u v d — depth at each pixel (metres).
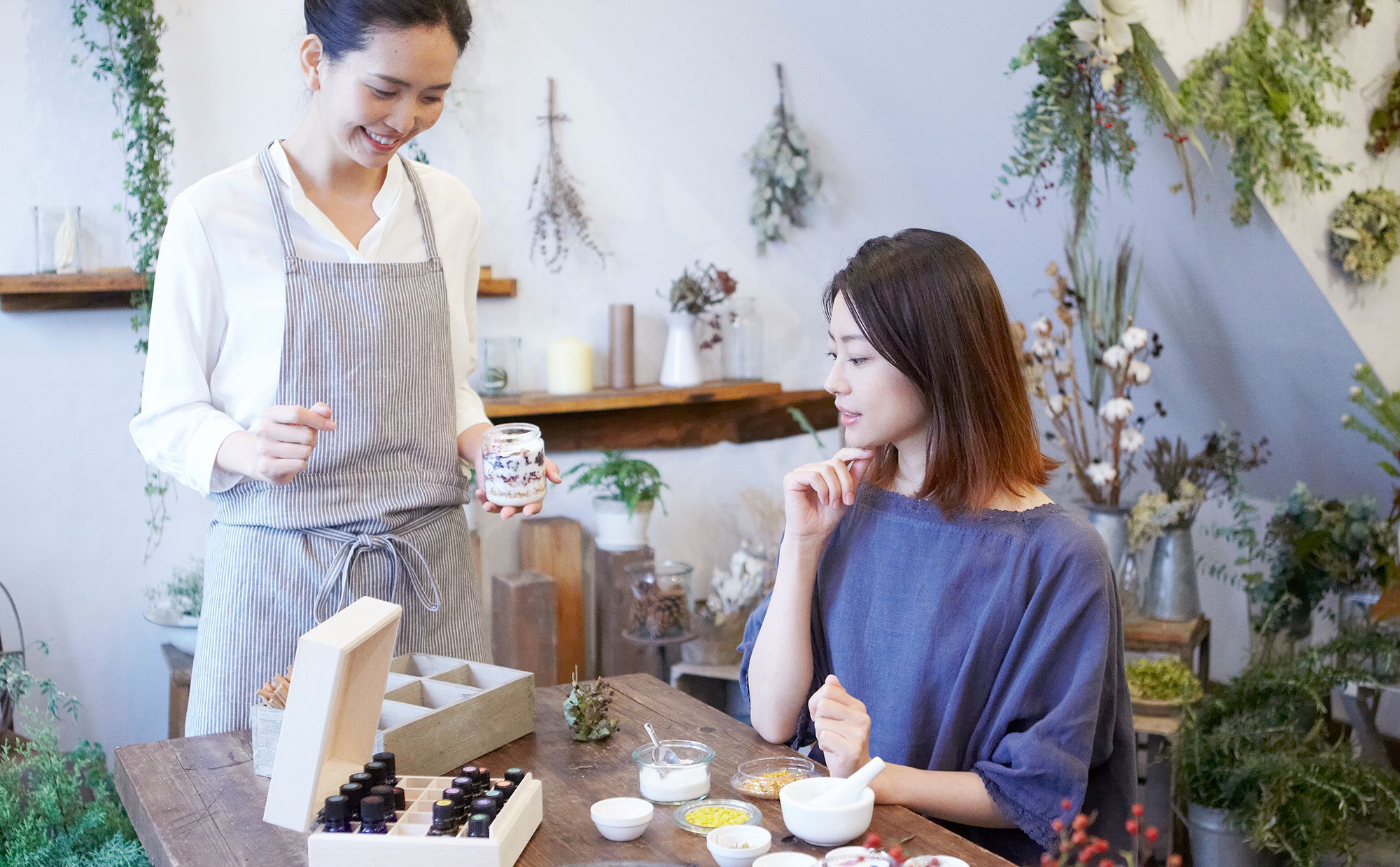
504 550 3.58
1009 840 1.46
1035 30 3.15
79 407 3.05
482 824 1.12
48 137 2.95
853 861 1.09
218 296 1.79
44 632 3.05
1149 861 2.96
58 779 2.35
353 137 1.71
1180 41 2.92
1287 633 3.44
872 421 1.53
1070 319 3.34
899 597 1.54
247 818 1.25
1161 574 3.29
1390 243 3.16
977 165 3.87
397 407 1.85
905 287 1.48
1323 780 2.58
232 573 1.77
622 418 3.70
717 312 3.88
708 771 1.38
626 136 3.69
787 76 3.93
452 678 1.55
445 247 1.99
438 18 1.63
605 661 3.58
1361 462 3.79
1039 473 1.56
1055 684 1.43
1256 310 3.46
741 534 3.98
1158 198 3.34
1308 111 3.01
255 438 1.70
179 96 3.07
